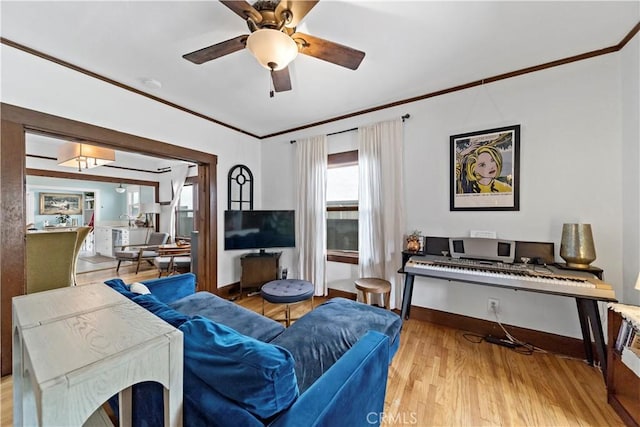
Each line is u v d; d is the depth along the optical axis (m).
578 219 2.11
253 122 3.59
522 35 1.84
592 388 1.74
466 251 2.43
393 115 2.96
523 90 2.30
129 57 2.10
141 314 0.98
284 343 1.53
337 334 1.62
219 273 3.59
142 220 6.99
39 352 0.71
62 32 1.80
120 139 2.51
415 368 1.97
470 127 2.54
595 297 1.67
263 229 3.60
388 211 2.92
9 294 1.88
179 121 3.04
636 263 1.81
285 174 3.96
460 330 2.57
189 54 1.71
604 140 2.02
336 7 1.58
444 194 2.67
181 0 1.53
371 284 2.63
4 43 1.87
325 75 2.38
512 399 1.65
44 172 4.84
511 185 2.35
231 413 0.76
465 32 1.81
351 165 3.44
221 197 3.61
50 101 2.09
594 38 1.88
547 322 2.22
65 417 0.60
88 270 5.26
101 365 0.66
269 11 1.45
